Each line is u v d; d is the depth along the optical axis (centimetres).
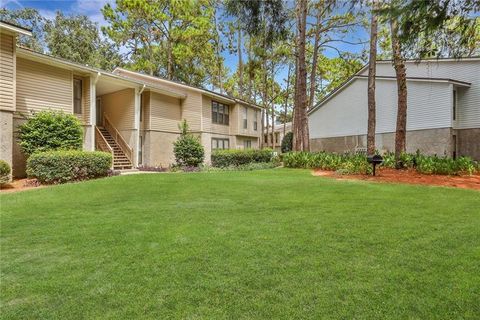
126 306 243
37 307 245
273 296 253
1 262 331
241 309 237
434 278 276
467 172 979
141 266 314
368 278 278
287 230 418
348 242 368
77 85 1263
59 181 923
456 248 345
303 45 1530
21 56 1040
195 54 2584
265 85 3036
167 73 2572
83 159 972
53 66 1138
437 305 235
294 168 1386
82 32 2670
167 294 259
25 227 454
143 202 621
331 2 903
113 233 420
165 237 398
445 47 637
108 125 1588
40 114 1030
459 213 500
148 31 2456
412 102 1672
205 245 367
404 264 306
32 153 972
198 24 2406
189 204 598
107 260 331
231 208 560
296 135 1884
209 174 1089
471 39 653
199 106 1756
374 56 1234
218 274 293
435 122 1582
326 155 1324
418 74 1766
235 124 2081
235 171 1273
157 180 911
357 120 1964
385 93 1788
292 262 315
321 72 2773
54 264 324
